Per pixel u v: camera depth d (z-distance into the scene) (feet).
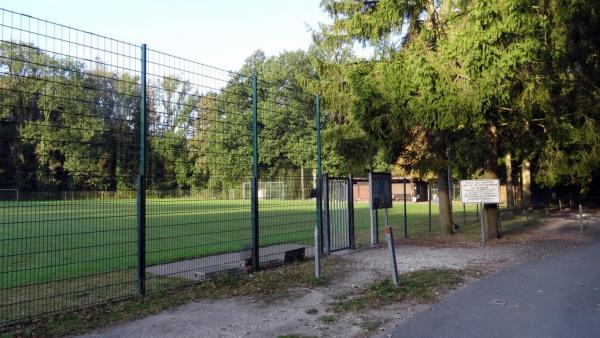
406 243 49.21
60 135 26.55
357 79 50.37
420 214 99.55
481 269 33.94
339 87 64.23
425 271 33.12
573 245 45.91
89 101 26.32
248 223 71.20
